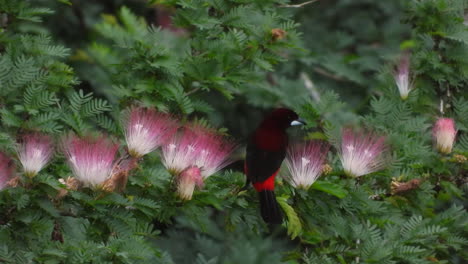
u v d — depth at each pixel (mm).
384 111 11805
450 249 11617
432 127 12344
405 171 11219
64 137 9562
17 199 8617
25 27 11133
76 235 9133
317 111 11250
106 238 9352
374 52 15805
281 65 15836
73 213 8984
